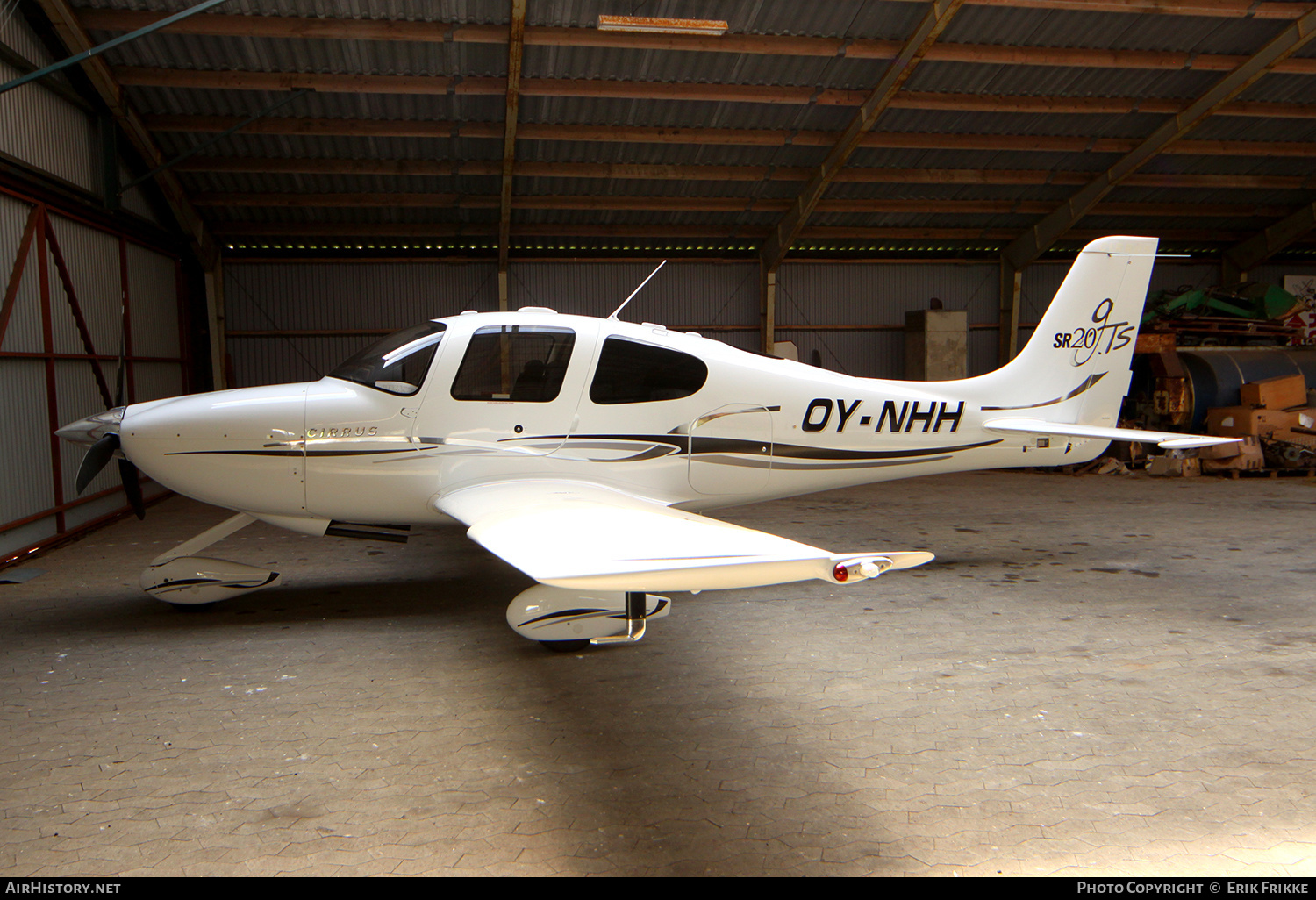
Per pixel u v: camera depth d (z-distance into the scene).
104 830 2.43
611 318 4.89
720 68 9.09
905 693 3.52
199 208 10.59
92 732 3.13
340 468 4.48
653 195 11.31
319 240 11.65
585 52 8.66
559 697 3.49
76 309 7.44
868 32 8.71
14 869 2.23
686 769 2.83
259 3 7.62
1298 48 8.96
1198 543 6.70
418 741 3.05
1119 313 5.89
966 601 4.99
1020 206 12.21
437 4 7.84
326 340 11.79
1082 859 2.29
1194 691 3.53
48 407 6.85
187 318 10.59
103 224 8.08
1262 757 2.91
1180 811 2.54
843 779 2.76
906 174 11.23
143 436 4.38
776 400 5.09
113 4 7.40
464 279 12.05
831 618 4.66
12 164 6.30
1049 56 9.11
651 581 2.47
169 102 8.70
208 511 8.66
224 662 3.91
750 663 3.90
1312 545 6.57
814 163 10.94
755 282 12.92
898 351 13.54
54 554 6.45
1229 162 11.58
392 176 10.36
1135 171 11.35
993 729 3.15
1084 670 3.79
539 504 3.78
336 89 8.59
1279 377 11.27
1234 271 14.01
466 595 5.18
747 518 8.09
